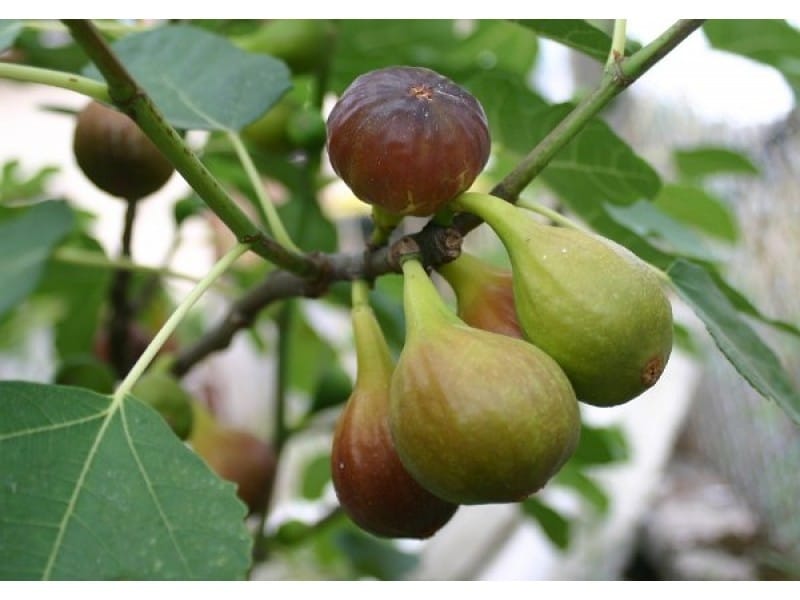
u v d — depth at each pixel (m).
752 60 0.51
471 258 0.35
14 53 0.50
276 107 0.52
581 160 0.45
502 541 0.97
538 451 0.30
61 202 0.44
